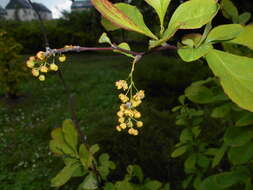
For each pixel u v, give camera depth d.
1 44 10.42
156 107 8.09
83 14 22.80
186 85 8.96
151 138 5.94
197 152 2.48
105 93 10.31
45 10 24.23
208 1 0.67
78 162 1.40
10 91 10.68
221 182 1.73
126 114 0.80
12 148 6.98
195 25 0.65
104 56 19.56
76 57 19.27
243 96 0.58
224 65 0.64
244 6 4.48
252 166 1.75
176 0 3.70
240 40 0.82
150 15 4.62
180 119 2.58
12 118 9.12
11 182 5.51
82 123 7.93
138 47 11.70
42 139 7.33
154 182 2.00
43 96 10.98
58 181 1.37
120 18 0.67
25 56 18.67
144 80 9.68
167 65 11.08
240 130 1.58
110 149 5.74
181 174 4.67
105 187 1.58
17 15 23.44
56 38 21.17
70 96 1.27
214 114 1.82
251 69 0.62
